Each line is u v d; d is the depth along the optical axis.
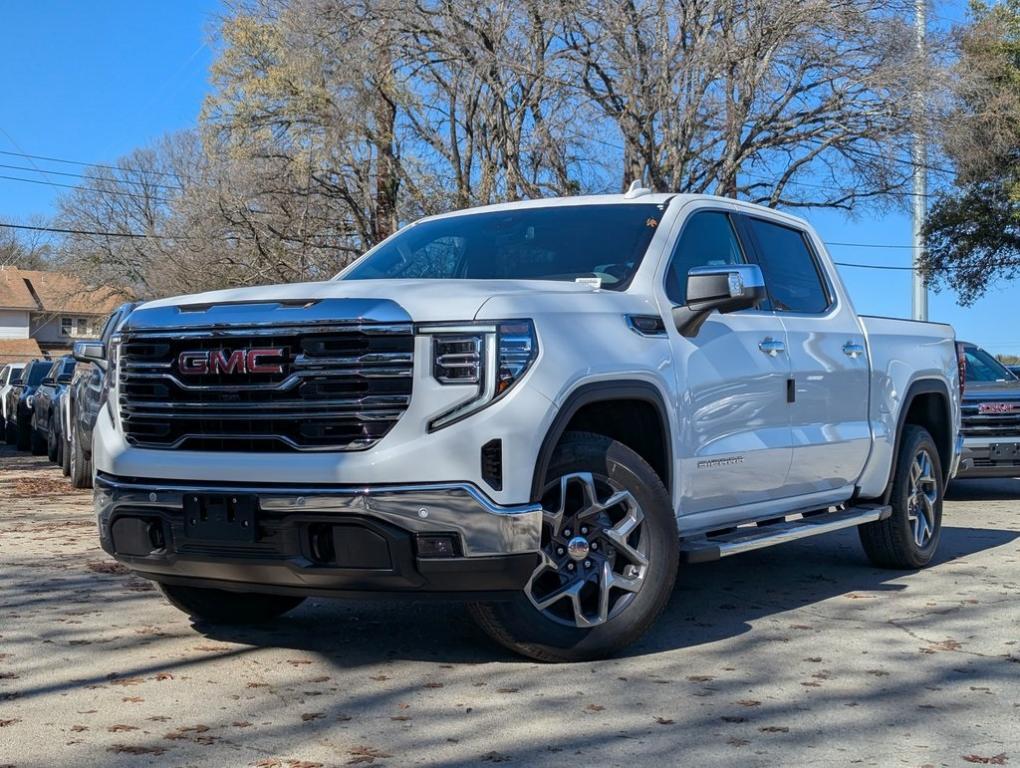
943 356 7.88
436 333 4.34
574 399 4.59
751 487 5.79
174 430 4.71
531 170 24.88
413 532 4.25
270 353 4.45
